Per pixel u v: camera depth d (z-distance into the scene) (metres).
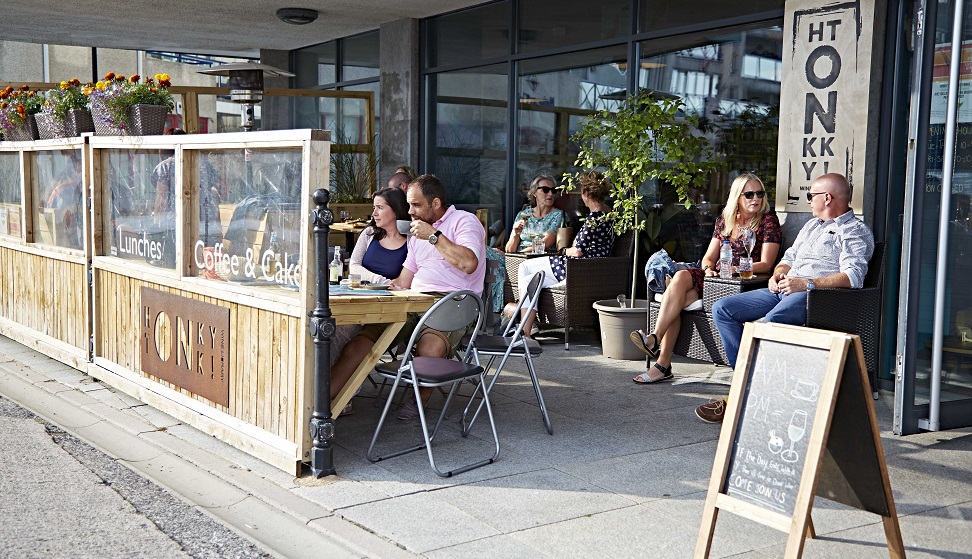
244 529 3.71
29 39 12.51
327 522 3.71
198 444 4.83
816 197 5.54
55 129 6.71
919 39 4.85
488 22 9.34
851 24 5.86
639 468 4.39
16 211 7.62
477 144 9.66
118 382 5.87
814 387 3.01
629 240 7.56
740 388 3.21
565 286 7.30
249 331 4.64
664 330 6.14
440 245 5.16
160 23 10.98
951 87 4.90
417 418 5.25
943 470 4.42
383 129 10.82
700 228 7.27
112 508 3.92
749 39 6.78
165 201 5.37
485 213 9.06
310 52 12.61
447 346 5.15
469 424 4.93
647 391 5.98
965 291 5.14
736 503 3.13
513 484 4.15
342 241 10.36
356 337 4.68
